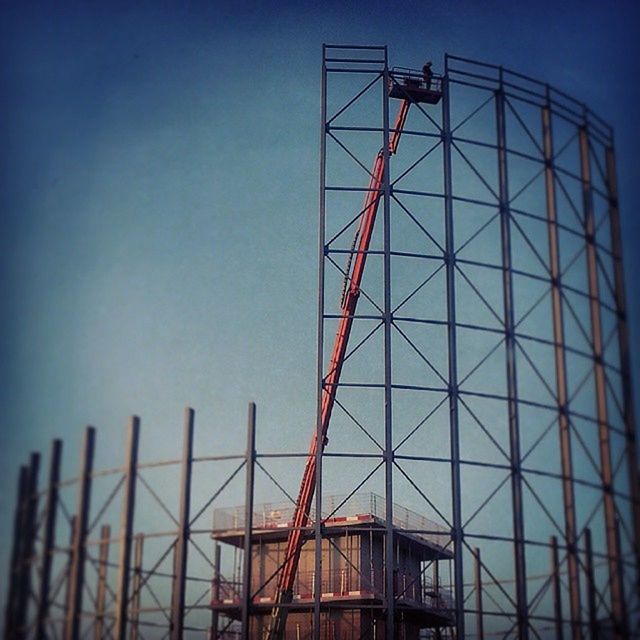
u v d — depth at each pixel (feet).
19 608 98.53
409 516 145.79
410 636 135.33
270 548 132.26
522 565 104.83
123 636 98.48
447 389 110.73
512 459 108.37
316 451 110.22
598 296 113.70
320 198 116.47
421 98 122.31
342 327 124.06
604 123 119.24
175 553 104.32
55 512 101.24
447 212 115.44
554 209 115.96
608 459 108.88
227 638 130.93
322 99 119.24
